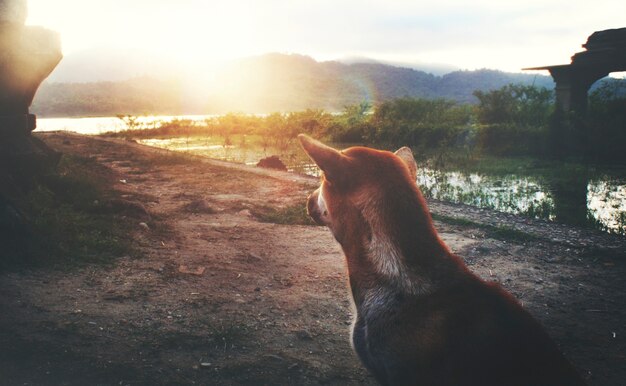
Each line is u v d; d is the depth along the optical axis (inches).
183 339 151.6
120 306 171.9
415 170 103.7
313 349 155.3
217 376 134.1
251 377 135.1
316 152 92.4
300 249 266.2
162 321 163.3
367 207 89.0
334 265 241.4
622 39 796.6
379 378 85.9
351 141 1115.9
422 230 85.4
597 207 409.1
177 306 177.3
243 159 752.3
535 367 69.7
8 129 284.5
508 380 69.1
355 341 87.9
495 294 77.1
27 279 183.0
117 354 138.9
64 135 828.0
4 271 185.3
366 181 90.8
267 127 1244.5
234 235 284.4
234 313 176.2
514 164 679.7
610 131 743.1
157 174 505.4
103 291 183.5
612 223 350.0
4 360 129.6
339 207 93.9
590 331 176.9
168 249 245.9
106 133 1320.1
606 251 266.7
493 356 70.5
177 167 554.3
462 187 505.0
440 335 74.7
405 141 976.9
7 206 205.5
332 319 180.1
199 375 133.7
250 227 305.1
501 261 253.3
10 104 289.1
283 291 203.9
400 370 78.2
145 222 287.0
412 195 88.4
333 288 211.0
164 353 142.6
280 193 421.4
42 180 299.4
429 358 75.0
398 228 85.5
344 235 93.4
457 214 351.6
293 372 139.7
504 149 804.6
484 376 70.1
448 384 72.6
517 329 72.3
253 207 358.6
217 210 344.2
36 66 289.4
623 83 920.3
